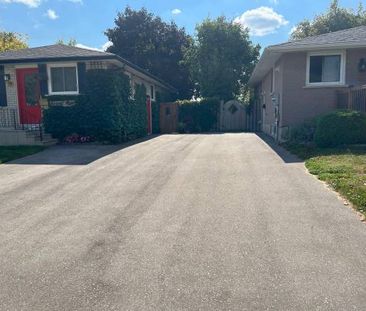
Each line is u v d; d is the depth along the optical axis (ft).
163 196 21.01
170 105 81.51
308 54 45.03
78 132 48.34
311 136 40.52
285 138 45.06
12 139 44.73
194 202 19.65
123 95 51.11
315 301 10.22
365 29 50.70
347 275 11.56
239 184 23.02
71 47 54.44
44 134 47.37
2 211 19.35
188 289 11.07
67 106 47.93
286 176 24.63
